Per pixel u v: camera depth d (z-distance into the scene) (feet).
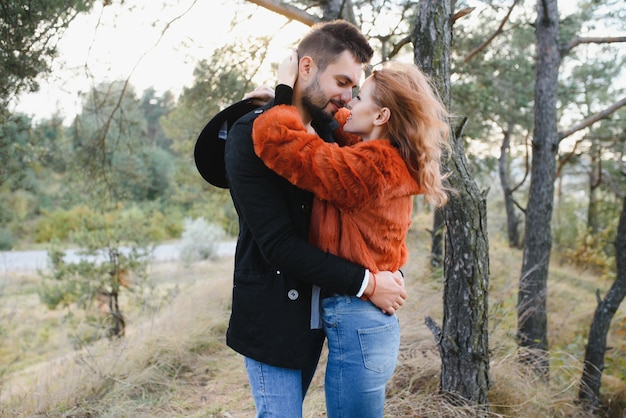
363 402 5.17
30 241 67.36
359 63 5.13
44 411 10.73
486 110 26.14
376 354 5.12
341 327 5.09
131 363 12.62
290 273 4.81
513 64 29.09
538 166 17.87
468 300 9.05
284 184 4.90
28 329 26.17
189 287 19.89
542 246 17.43
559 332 19.89
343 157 4.65
